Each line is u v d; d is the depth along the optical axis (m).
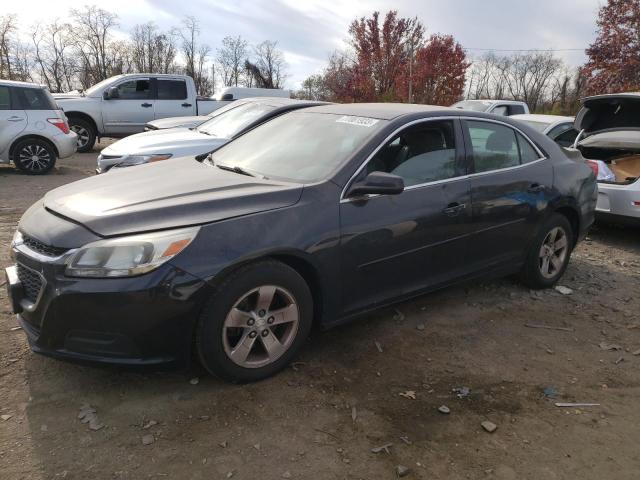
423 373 3.30
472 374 3.32
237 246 2.82
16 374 3.07
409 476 2.43
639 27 20.78
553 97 49.44
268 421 2.76
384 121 3.66
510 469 2.51
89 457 2.45
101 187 3.35
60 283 2.65
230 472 2.40
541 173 4.48
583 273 5.36
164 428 2.66
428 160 3.74
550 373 3.39
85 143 13.91
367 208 3.34
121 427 2.66
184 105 14.37
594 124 7.27
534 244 4.50
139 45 47.94
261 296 2.95
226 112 8.32
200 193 3.09
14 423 2.65
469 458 2.57
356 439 2.66
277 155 3.78
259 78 50.47
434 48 25.97
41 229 2.89
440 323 4.02
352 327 3.87
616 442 2.74
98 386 2.99
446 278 3.91
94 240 2.69
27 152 10.45
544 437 2.75
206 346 2.82
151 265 2.64
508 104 13.67
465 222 3.88
